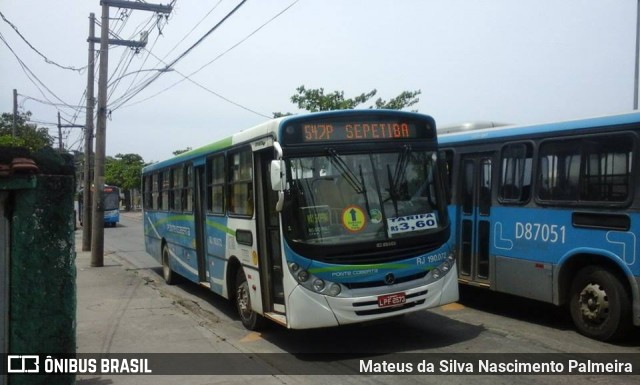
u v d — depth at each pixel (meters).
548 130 8.04
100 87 17.23
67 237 4.79
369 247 6.77
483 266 9.14
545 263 7.93
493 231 8.88
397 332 8.06
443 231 7.27
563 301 7.75
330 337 7.95
